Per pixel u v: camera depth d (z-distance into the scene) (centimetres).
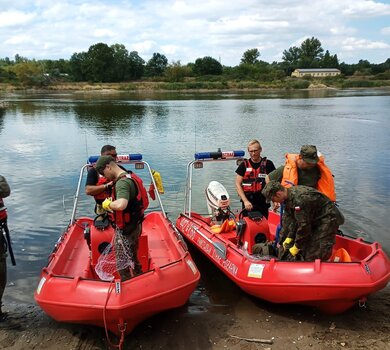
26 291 550
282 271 463
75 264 550
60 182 1086
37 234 748
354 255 534
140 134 1930
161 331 461
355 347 420
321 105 3688
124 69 8975
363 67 12481
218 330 460
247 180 621
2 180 479
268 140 1725
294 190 464
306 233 466
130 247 459
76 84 8119
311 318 479
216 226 644
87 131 2041
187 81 8781
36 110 3250
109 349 432
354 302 458
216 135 1875
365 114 2817
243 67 9606
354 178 1110
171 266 461
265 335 447
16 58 12525
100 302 413
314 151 523
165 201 923
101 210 552
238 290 555
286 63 13625
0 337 448
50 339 447
